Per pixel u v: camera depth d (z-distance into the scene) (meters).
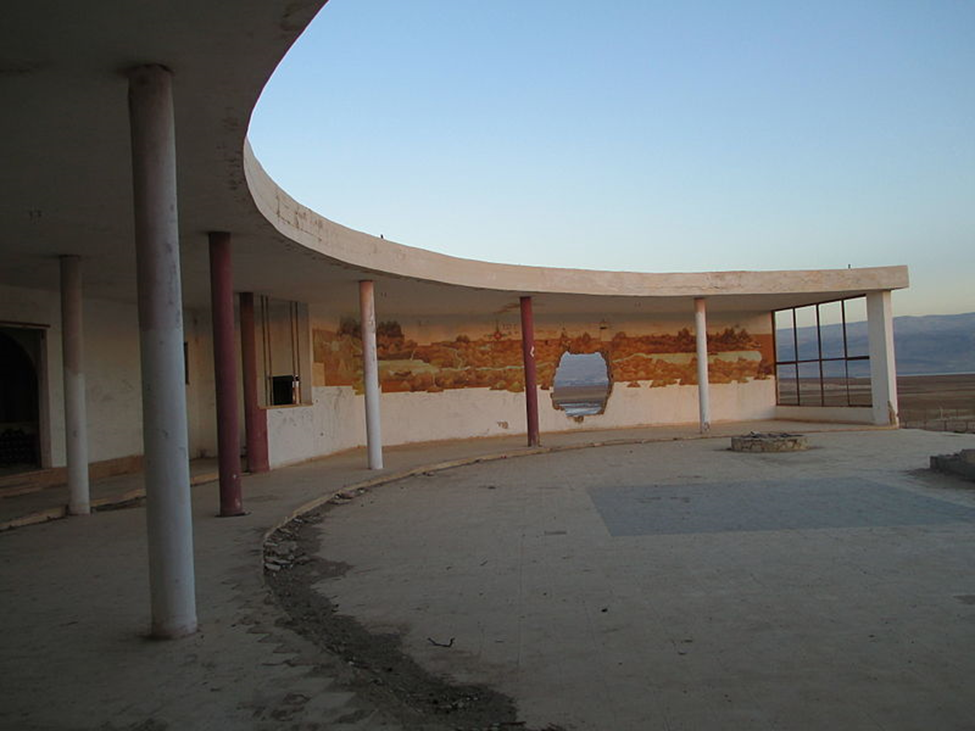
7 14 4.67
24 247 10.60
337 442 19.48
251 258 12.15
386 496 12.90
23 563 8.01
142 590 6.74
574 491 12.50
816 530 8.81
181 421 5.55
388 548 8.90
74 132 6.59
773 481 12.66
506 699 4.51
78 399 11.21
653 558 7.84
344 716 4.13
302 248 11.41
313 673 4.76
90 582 7.09
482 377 22.88
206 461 17.73
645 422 24.34
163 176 5.52
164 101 5.55
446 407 22.28
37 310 13.84
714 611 6.04
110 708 4.26
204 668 4.85
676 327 24.84
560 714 4.26
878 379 21.50
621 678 4.76
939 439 18.17
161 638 5.41
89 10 4.68
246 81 5.78
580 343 24.00
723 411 24.97
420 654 5.37
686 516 9.97
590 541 8.76
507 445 20.28
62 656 5.11
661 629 5.66
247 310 15.53
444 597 6.79
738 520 9.57
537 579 7.23
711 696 4.42
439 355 22.30
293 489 12.91
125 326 16.50
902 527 8.80
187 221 9.72
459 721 4.21
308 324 18.08
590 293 19.00
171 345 5.51
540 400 23.58
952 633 5.34
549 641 5.51
